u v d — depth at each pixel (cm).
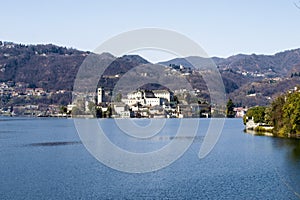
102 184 7525
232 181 7775
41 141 16038
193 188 7219
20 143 15288
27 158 10988
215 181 7788
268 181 7756
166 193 6888
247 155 11262
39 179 7962
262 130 19450
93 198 6575
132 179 7950
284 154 11312
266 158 10644
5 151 12688
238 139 15750
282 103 17125
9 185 7444
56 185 7431
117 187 7288
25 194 6806
